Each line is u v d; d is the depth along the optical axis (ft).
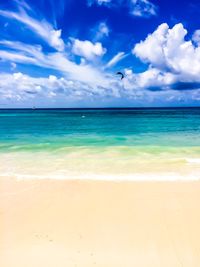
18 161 34.86
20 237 16.33
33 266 13.84
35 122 121.39
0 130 79.00
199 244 15.58
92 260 14.30
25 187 24.57
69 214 19.21
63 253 14.85
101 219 18.47
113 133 69.77
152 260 14.33
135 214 19.12
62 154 39.42
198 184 25.12
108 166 32.01
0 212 19.57
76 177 27.45
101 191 23.52
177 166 31.73
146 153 39.68
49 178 27.20
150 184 25.21
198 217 18.61
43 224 17.83
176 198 21.84
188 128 84.58
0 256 14.58
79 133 70.08
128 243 15.72
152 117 168.04
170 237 16.29
